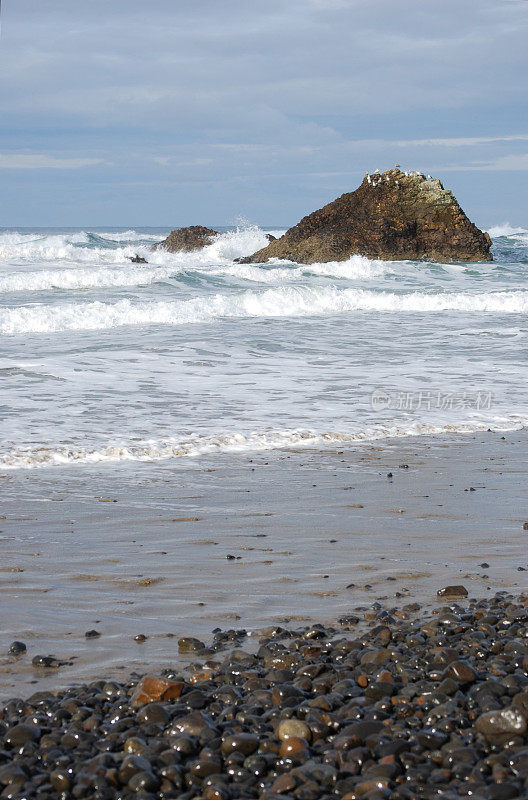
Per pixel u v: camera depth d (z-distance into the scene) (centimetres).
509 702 362
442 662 409
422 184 4175
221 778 314
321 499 757
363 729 342
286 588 548
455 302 2441
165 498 755
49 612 504
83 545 627
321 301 2394
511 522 695
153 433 990
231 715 364
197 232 4853
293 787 303
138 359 1508
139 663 434
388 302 2434
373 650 432
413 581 562
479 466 885
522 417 1126
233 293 2628
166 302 2233
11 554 604
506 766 311
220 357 1547
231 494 771
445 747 328
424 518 704
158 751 333
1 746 346
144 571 575
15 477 814
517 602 519
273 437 991
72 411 1095
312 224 4153
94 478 818
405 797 290
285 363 1498
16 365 1421
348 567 588
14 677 416
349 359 1548
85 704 378
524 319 2164
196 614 504
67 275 2719
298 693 384
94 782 310
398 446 973
